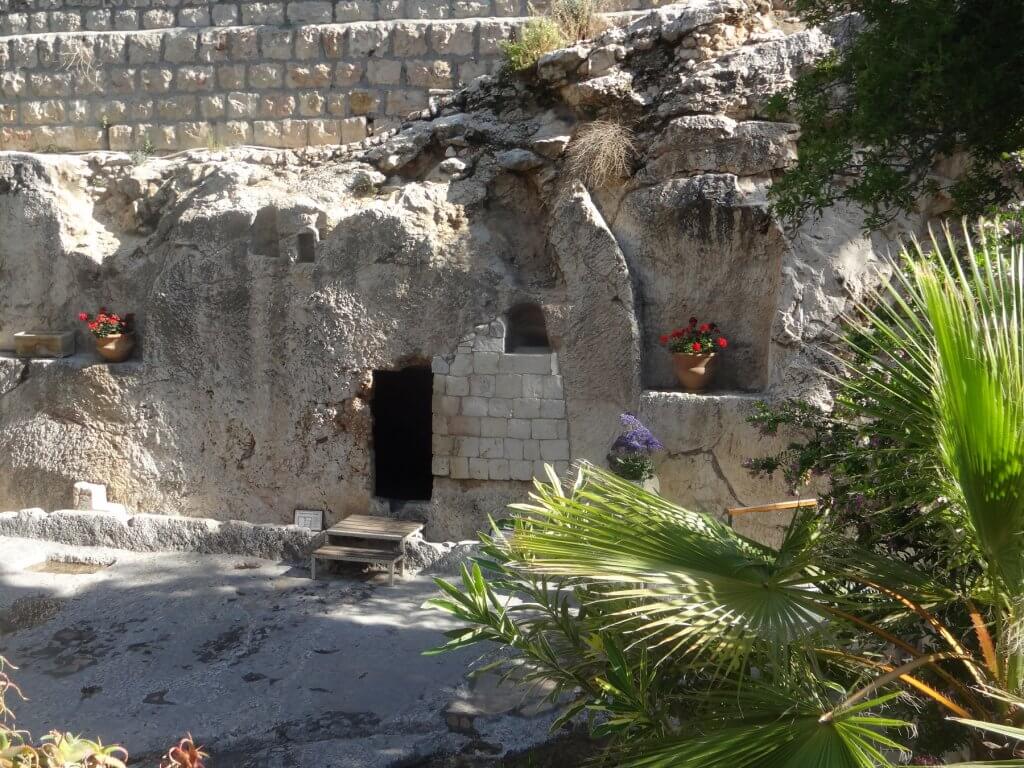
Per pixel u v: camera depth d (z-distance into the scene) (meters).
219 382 9.24
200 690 6.57
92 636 7.42
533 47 9.05
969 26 4.02
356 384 8.87
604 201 8.65
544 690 6.42
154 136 10.59
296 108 10.24
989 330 3.12
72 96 10.73
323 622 7.58
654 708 3.87
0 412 9.81
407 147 9.27
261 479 9.23
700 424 8.08
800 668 3.52
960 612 4.08
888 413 3.62
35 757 2.71
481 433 8.67
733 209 8.06
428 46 9.91
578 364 8.44
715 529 4.08
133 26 10.78
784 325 7.87
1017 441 2.99
